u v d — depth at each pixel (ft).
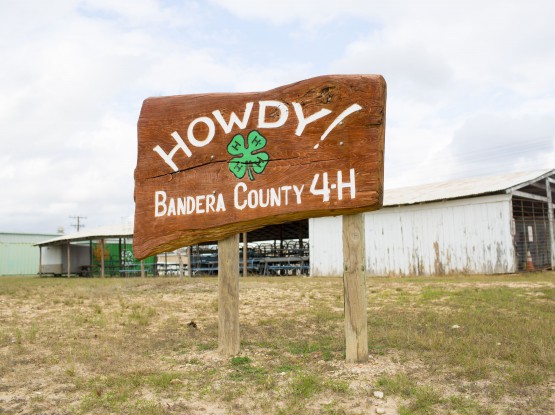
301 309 31.24
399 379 14.97
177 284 55.11
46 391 14.78
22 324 26.35
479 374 15.51
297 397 13.89
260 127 18.63
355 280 17.34
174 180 19.95
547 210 68.54
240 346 20.25
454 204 60.59
